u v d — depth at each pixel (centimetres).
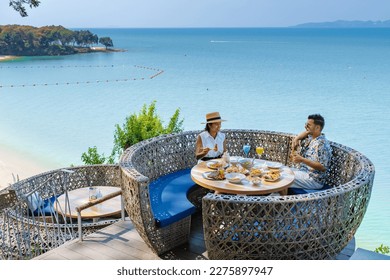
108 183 684
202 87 3519
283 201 298
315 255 326
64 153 1623
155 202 407
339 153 454
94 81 4225
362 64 5159
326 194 311
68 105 2777
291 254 316
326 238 324
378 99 2788
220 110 2492
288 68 4831
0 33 8456
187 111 2469
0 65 6531
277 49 8731
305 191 435
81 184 676
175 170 520
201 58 6769
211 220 311
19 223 504
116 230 424
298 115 2328
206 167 440
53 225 479
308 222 309
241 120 2231
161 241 367
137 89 3534
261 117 2291
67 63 6800
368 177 346
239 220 305
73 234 499
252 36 19525
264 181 391
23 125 2130
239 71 4641
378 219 980
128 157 406
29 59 7962
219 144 485
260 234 308
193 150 539
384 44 10031
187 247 387
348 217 330
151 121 891
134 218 359
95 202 409
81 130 2008
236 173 407
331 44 10388
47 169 1415
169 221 361
